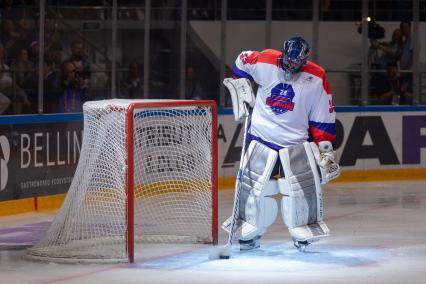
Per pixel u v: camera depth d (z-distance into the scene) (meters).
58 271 7.93
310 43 16.56
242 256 8.62
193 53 15.70
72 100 13.80
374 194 13.72
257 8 16.27
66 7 13.98
